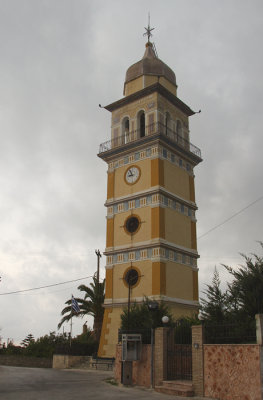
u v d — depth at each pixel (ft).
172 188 140.46
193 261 141.08
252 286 72.43
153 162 137.90
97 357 125.80
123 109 155.43
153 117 144.77
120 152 147.13
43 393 64.49
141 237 132.67
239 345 62.39
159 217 130.41
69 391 68.28
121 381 80.18
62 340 170.81
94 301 164.25
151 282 125.49
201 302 78.33
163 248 128.67
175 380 74.23
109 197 145.79
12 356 148.46
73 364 127.85
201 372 66.85
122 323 95.45
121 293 131.44
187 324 84.12
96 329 163.73
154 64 157.17
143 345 80.84
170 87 157.99
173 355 76.69
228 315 74.02
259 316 60.64
